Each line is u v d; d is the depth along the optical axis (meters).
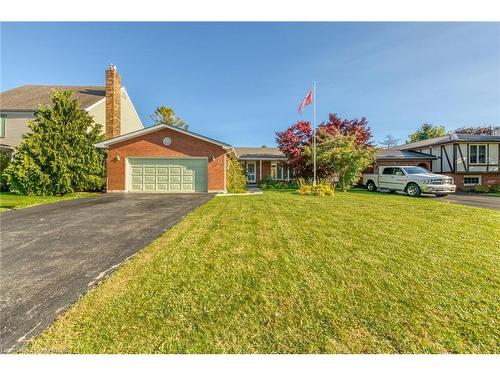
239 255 3.79
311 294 2.68
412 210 7.62
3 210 7.80
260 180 23.33
